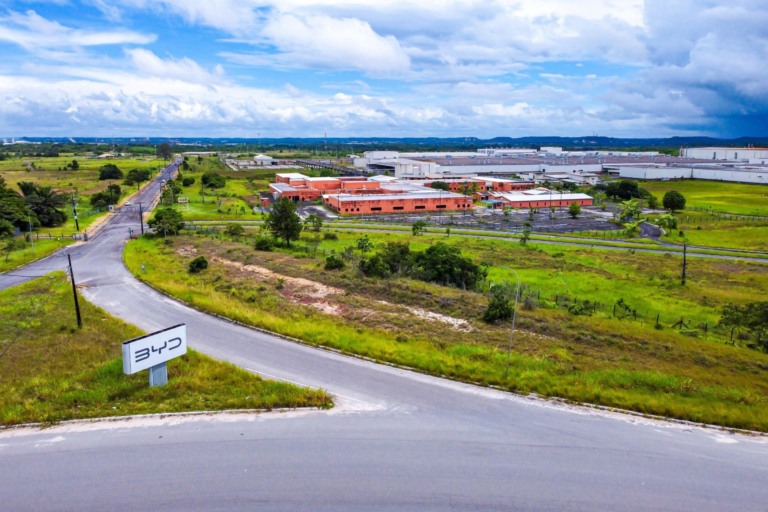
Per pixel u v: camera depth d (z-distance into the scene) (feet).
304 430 62.54
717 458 57.26
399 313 109.81
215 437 60.85
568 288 153.79
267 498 49.44
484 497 49.85
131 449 58.18
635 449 58.90
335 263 151.33
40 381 76.54
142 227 223.92
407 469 54.39
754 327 110.01
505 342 92.38
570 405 69.82
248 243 207.51
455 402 70.33
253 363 83.82
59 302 122.11
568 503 49.19
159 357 73.36
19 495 50.06
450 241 231.50
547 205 372.38
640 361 85.51
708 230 272.51
